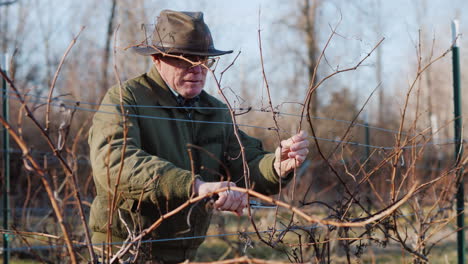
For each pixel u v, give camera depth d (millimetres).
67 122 1877
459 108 3734
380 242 2590
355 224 1474
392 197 2607
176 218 2297
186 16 2340
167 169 1955
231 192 1838
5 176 4391
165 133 2332
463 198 3578
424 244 3037
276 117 2371
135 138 2158
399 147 2672
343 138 2604
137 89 2320
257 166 2455
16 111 5461
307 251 3184
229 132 2590
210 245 5773
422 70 2746
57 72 1840
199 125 2461
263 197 1562
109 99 2248
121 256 1975
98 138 2115
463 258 3609
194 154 2416
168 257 2318
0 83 4016
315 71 2188
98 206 2330
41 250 3076
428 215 3109
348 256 2520
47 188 1702
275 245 2137
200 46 2352
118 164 2016
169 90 2379
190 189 1906
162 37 2357
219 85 2066
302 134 2176
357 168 2902
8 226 4117
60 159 1878
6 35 12008
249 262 1480
